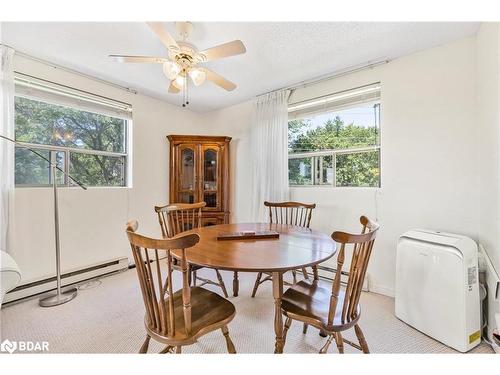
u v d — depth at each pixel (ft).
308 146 9.70
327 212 8.89
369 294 7.60
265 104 10.27
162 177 11.31
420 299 5.64
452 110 6.40
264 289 7.95
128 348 5.03
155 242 3.34
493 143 5.04
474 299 5.06
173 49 5.41
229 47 5.28
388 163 7.49
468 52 6.17
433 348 5.09
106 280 8.55
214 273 9.19
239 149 11.96
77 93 8.36
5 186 6.59
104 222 9.18
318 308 4.37
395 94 7.35
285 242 5.34
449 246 5.19
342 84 8.48
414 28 5.89
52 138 8.05
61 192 8.00
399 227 7.30
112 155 9.73
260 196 10.36
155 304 3.72
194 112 12.84
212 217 11.26
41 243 7.52
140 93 10.33
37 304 6.82
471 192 6.13
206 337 5.44
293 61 7.57
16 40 6.44
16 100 7.29
